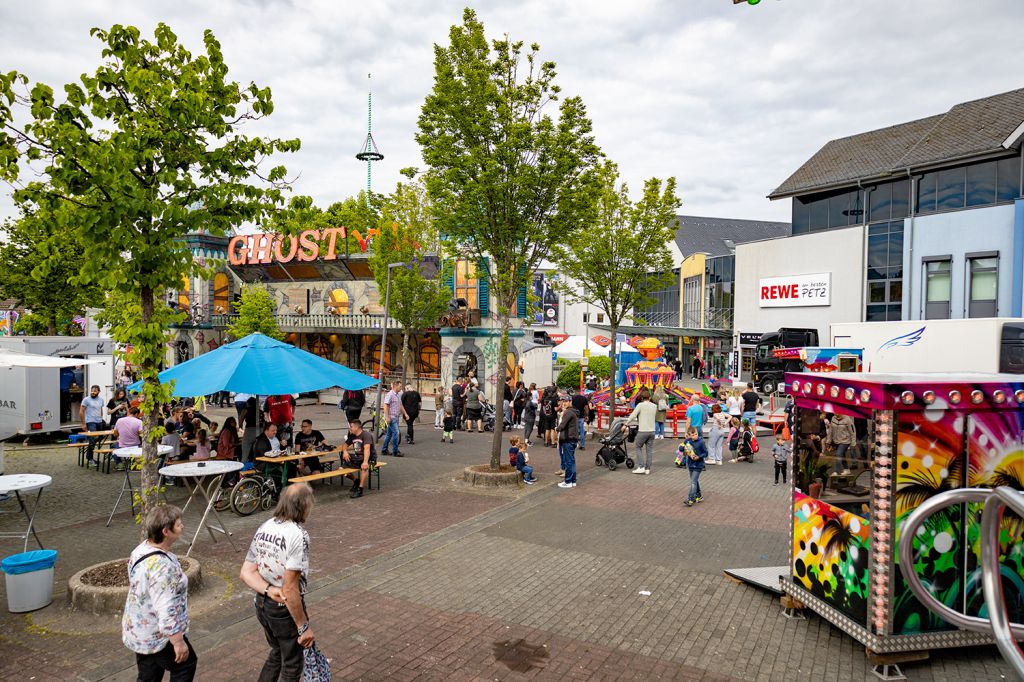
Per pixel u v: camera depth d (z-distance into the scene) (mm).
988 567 2807
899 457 5539
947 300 30750
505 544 9352
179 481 13422
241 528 10234
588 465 15609
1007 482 5785
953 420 5684
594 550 9094
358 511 11234
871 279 34281
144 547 4484
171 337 7711
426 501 11953
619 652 6109
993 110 31938
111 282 7324
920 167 31641
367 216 40531
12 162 6836
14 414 17984
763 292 39719
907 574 3178
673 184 19375
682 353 54844
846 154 37594
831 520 6230
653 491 12805
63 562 8672
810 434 6531
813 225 37562
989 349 18094
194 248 34406
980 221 29422
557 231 13891
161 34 7688
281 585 4484
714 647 6203
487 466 14047
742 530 10094
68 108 7035
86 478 13977
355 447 12578
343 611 6996
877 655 5617
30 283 25281
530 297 14906
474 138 13453
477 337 28344
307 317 32219
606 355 36938
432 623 6715
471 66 13055
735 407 17203
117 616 6770
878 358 21125
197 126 7586
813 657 6000
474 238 14453
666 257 19875
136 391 11289
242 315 28625
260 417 13492
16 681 5500
